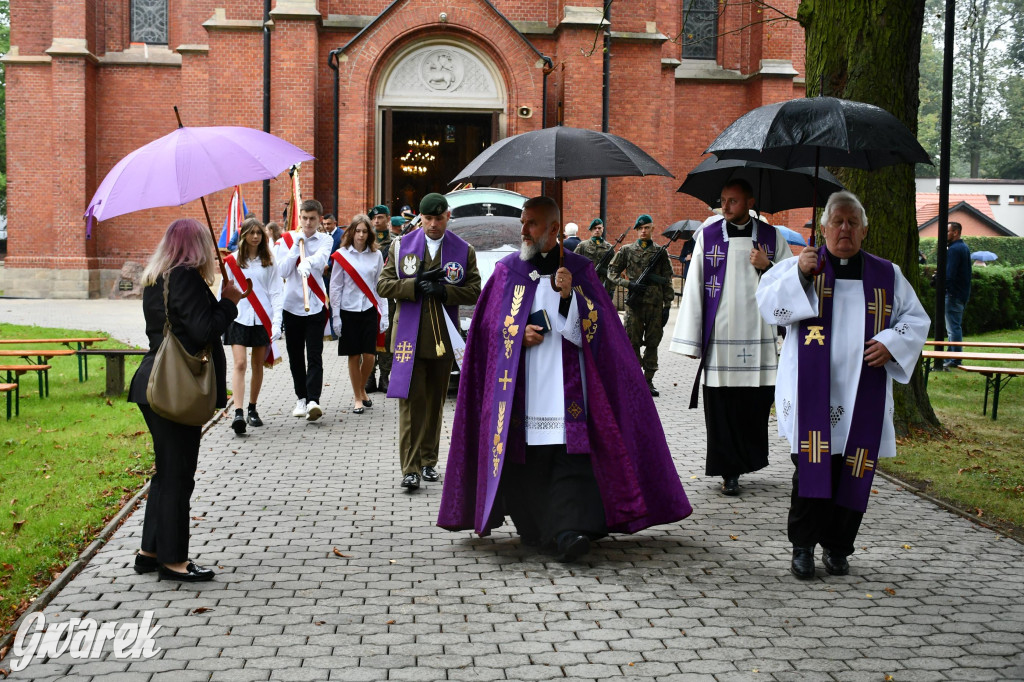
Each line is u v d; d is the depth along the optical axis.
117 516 6.30
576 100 22.30
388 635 4.47
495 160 5.39
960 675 4.10
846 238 5.07
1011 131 57.16
